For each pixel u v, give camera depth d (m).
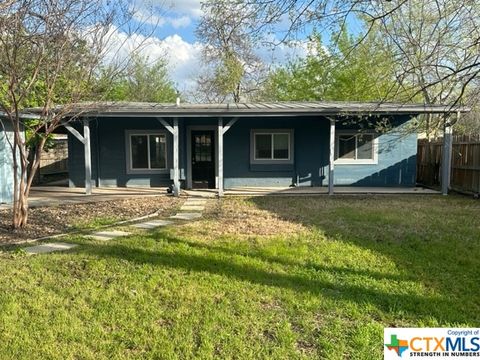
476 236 5.91
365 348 2.84
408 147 12.54
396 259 4.80
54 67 5.96
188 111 10.34
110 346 2.88
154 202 9.59
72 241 5.67
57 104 7.21
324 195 10.79
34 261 4.69
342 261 4.74
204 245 5.43
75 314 3.35
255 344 2.90
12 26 5.09
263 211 8.23
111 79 6.77
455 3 4.96
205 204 9.31
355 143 12.61
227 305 3.52
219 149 10.62
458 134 11.43
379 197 10.39
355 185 12.70
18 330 3.08
